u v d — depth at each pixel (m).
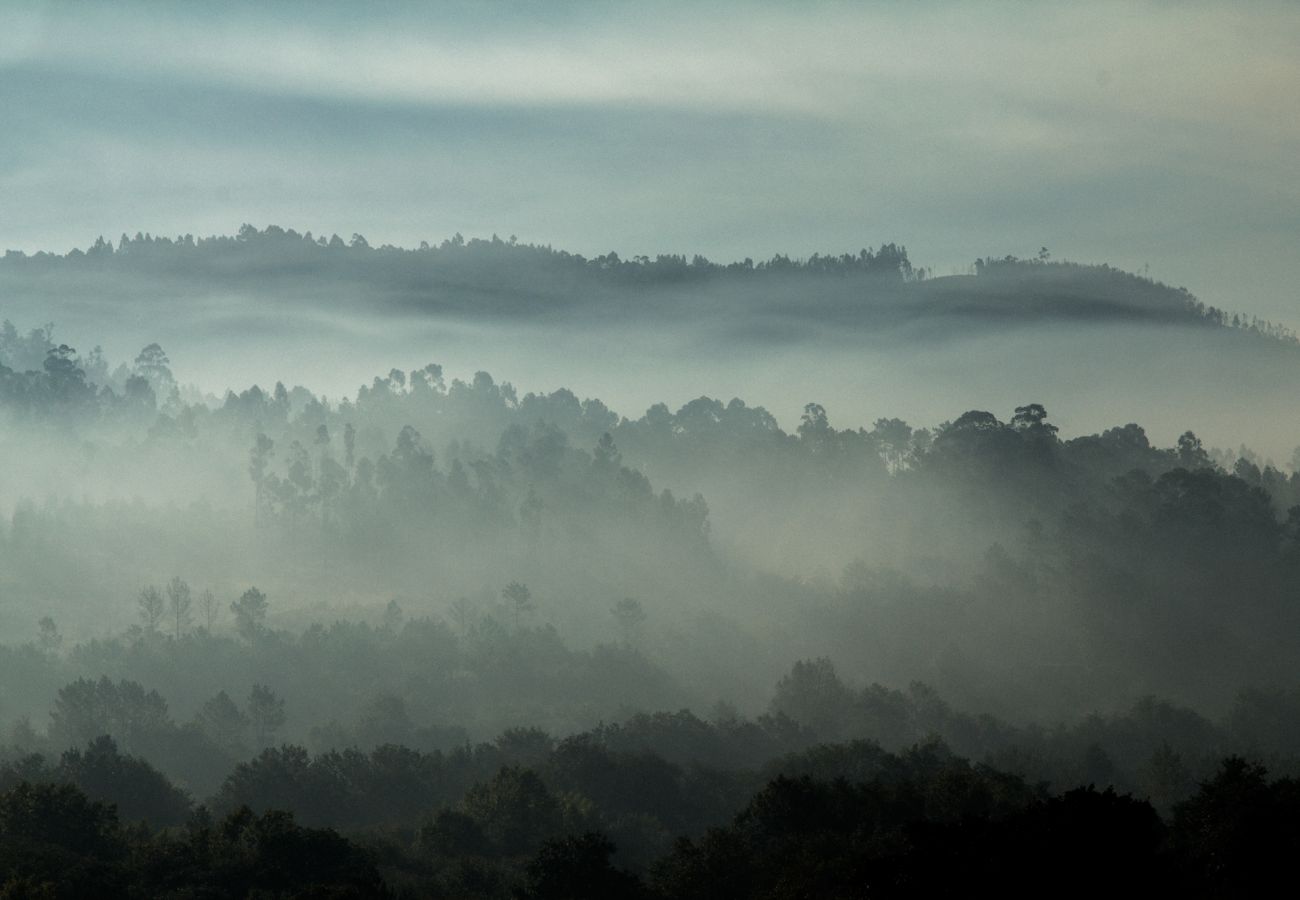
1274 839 163.00
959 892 135.88
